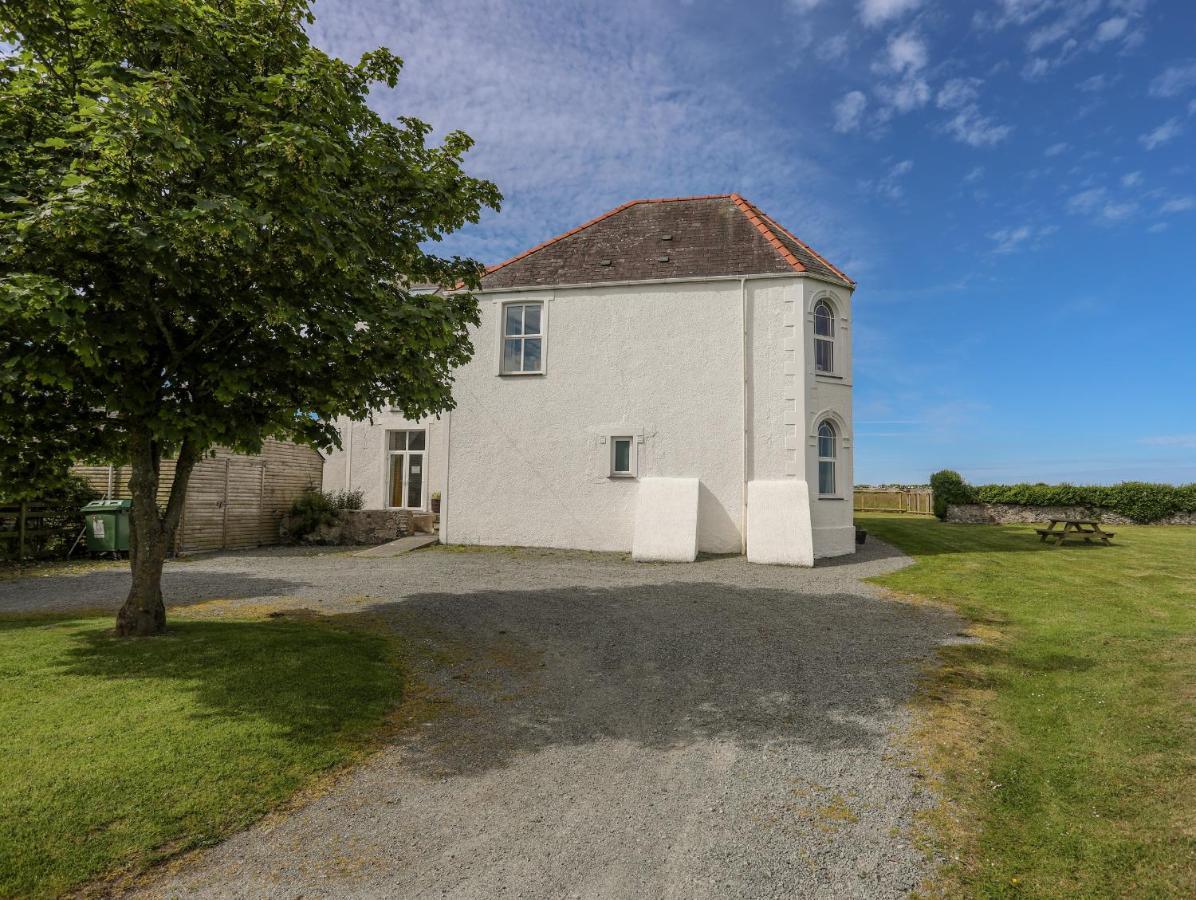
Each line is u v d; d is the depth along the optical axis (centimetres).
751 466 1581
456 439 1769
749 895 341
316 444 767
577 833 401
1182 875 344
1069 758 485
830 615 959
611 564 1455
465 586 1162
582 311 1716
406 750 516
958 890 343
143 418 649
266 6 679
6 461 640
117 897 334
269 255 595
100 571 1371
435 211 789
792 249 1691
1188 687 612
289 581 1206
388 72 769
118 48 599
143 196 517
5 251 503
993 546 1750
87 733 493
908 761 491
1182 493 2531
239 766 460
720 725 568
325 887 346
